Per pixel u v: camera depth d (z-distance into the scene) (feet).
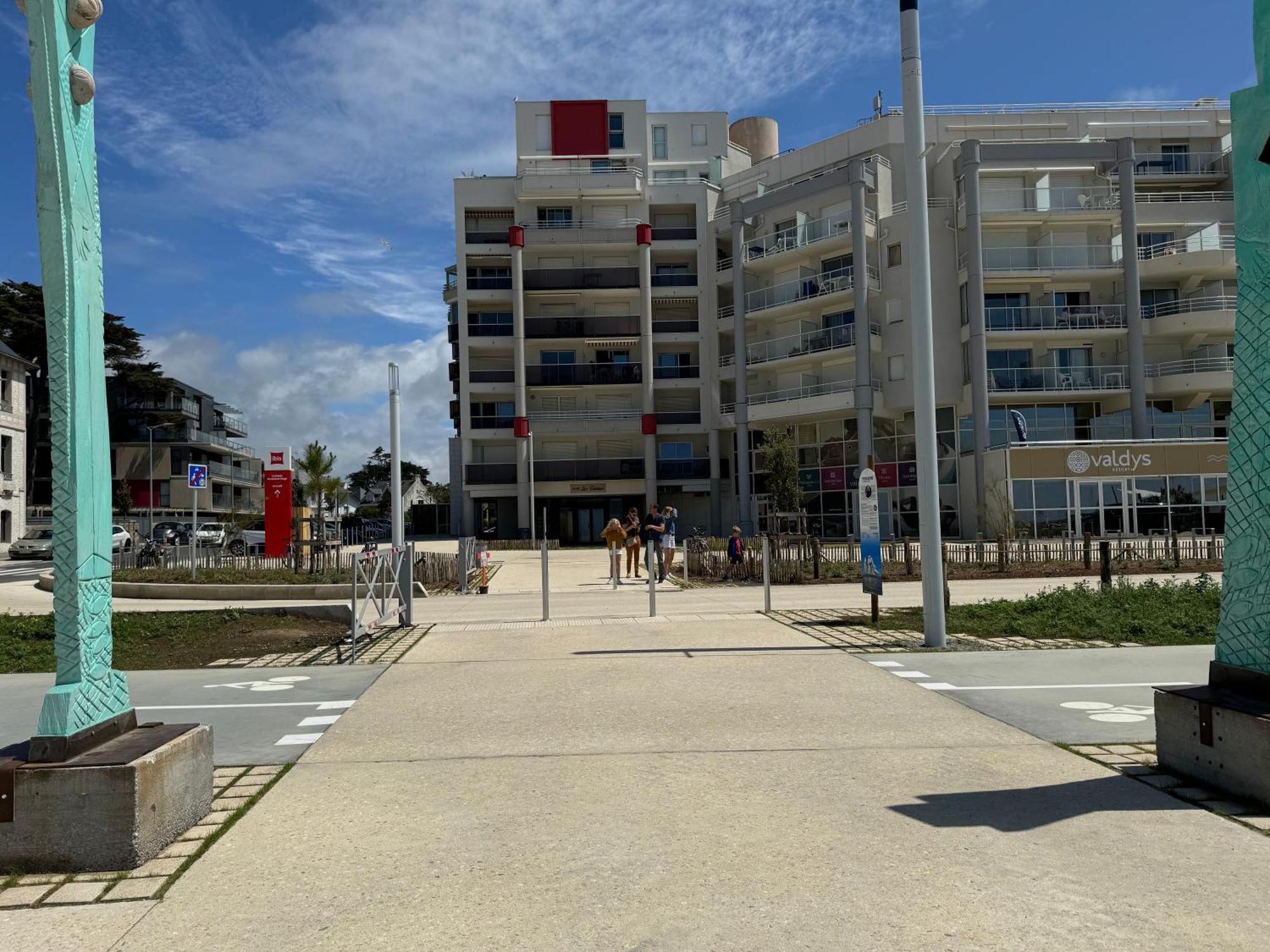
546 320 177.06
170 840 13.07
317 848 12.85
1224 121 152.46
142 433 243.60
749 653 30.91
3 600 60.70
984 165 136.77
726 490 177.99
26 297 216.13
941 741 18.47
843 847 12.48
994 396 134.82
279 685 26.50
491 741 19.26
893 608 44.42
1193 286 140.26
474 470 176.14
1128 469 118.11
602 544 179.73
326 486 190.49
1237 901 10.57
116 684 13.91
